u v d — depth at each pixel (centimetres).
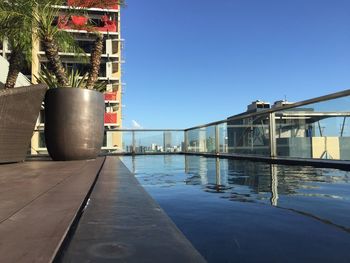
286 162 760
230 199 329
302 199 324
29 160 703
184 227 229
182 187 418
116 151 1589
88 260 124
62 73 714
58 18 735
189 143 1572
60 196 241
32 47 791
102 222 174
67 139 625
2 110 491
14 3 680
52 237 145
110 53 3866
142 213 193
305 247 188
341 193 355
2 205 209
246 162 855
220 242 197
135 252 133
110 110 4009
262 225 233
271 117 855
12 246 134
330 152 650
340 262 167
